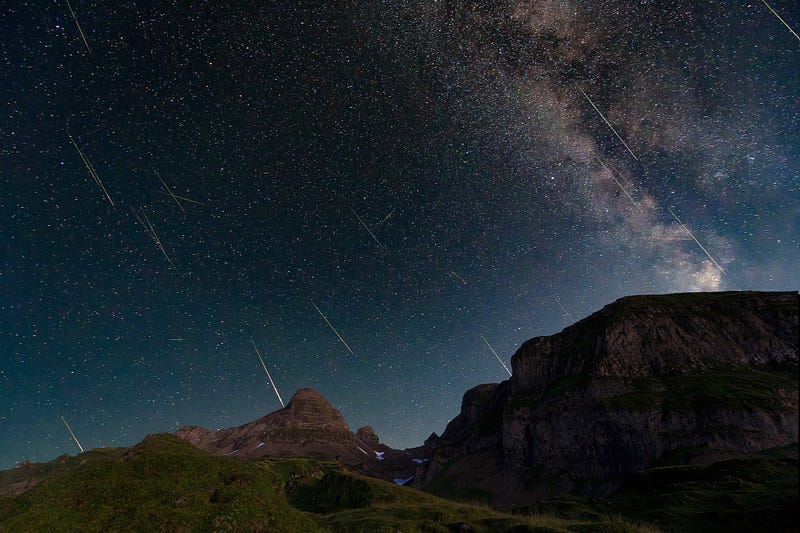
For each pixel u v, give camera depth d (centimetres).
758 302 9656
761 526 1980
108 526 1273
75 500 1371
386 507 3388
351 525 2730
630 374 9312
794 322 8781
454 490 11762
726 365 8575
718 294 10625
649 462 7300
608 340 10300
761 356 8512
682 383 8369
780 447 6053
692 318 9919
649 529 2295
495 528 2338
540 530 2156
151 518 1334
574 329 13162
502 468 11362
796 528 1758
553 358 12838
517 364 13638
